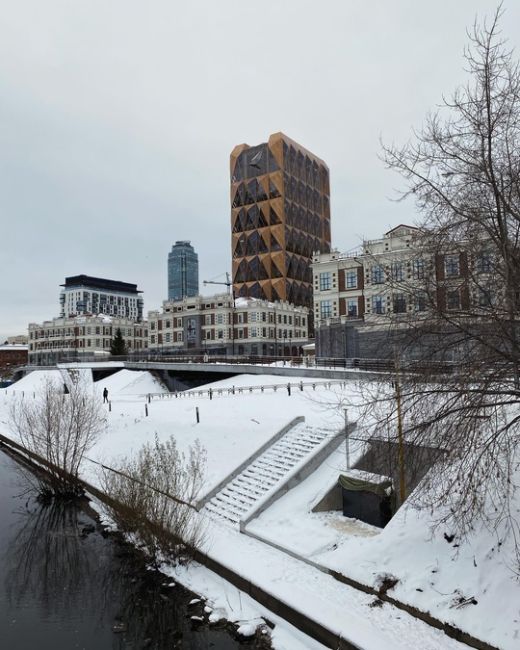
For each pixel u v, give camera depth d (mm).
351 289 57844
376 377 12297
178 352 97062
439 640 10445
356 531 15422
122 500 17938
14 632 13227
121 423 33156
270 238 123875
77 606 14414
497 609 10406
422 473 14305
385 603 11961
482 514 11578
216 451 23875
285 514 17203
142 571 16156
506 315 9703
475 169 10305
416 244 11305
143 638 12703
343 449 19375
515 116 10023
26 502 23984
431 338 10727
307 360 53594
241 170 128125
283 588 13023
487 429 10711
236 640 12070
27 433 30828
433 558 12328
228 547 15844
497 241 9938
